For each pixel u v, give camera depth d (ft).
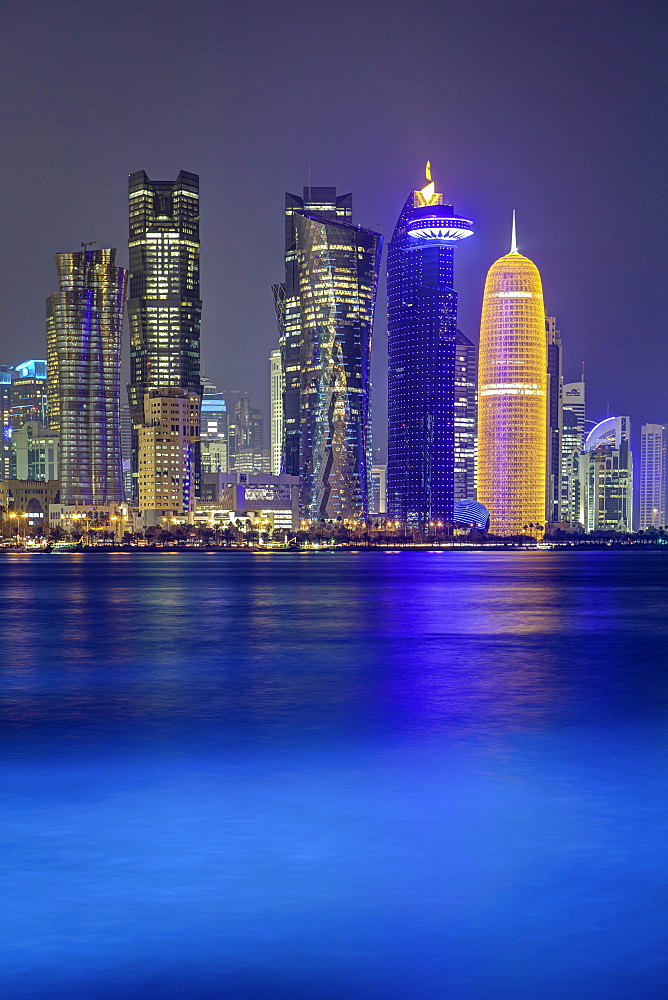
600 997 63.98
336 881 86.38
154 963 69.10
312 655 291.99
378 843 98.84
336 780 129.90
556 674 250.37
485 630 376.68
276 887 84.84
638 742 158.61
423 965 68.64
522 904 80.28
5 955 70.54
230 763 141.69
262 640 337.72
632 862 91.86
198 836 101.71
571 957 69.92
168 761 143.43
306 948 71.61
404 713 189.47
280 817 109.70
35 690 220.84
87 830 104.17
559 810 112.88
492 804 116.06
